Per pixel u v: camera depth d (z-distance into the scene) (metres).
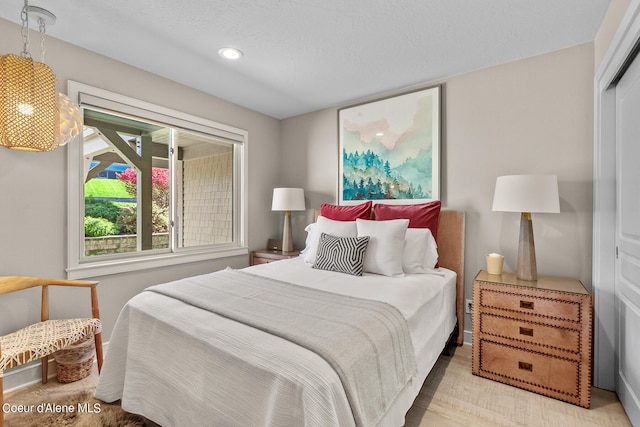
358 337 1.17
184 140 3.04
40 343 1.62
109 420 1.56
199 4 1.72
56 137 1.55
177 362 1.33
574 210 2.13
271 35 2.03
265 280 1.96
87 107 2.21
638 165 1.54
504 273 2.25
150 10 1.77
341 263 2.23
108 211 2.51
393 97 2.93
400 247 2.24
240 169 3.45
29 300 1.94
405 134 2.85
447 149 2.65
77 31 1.98
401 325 1.40
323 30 1.97
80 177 2.21
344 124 3.27
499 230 2.41
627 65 1.62
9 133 1.37
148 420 1.56
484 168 2.48
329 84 2.82
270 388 1.02
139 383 1.48
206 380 1.21
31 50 1.96
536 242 2.26
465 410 1.68
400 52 2.24
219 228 3.32
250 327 1.26
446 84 2.66
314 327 1.23
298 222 3.70
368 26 1.92
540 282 1.97
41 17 1.79
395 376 1.24
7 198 1.88
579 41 2.08
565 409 1.69
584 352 1.70
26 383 1.93
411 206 2.63
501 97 2.41
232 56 2.31
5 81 1.35
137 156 2.70
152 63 2.42
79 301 2.17
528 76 2.30
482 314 2.02
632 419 1.58
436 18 1.83
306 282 1.96
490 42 2.10
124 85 2.41
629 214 1.66
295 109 3.51
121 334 1.64
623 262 1.75
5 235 1.87
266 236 3.72
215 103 3.12
